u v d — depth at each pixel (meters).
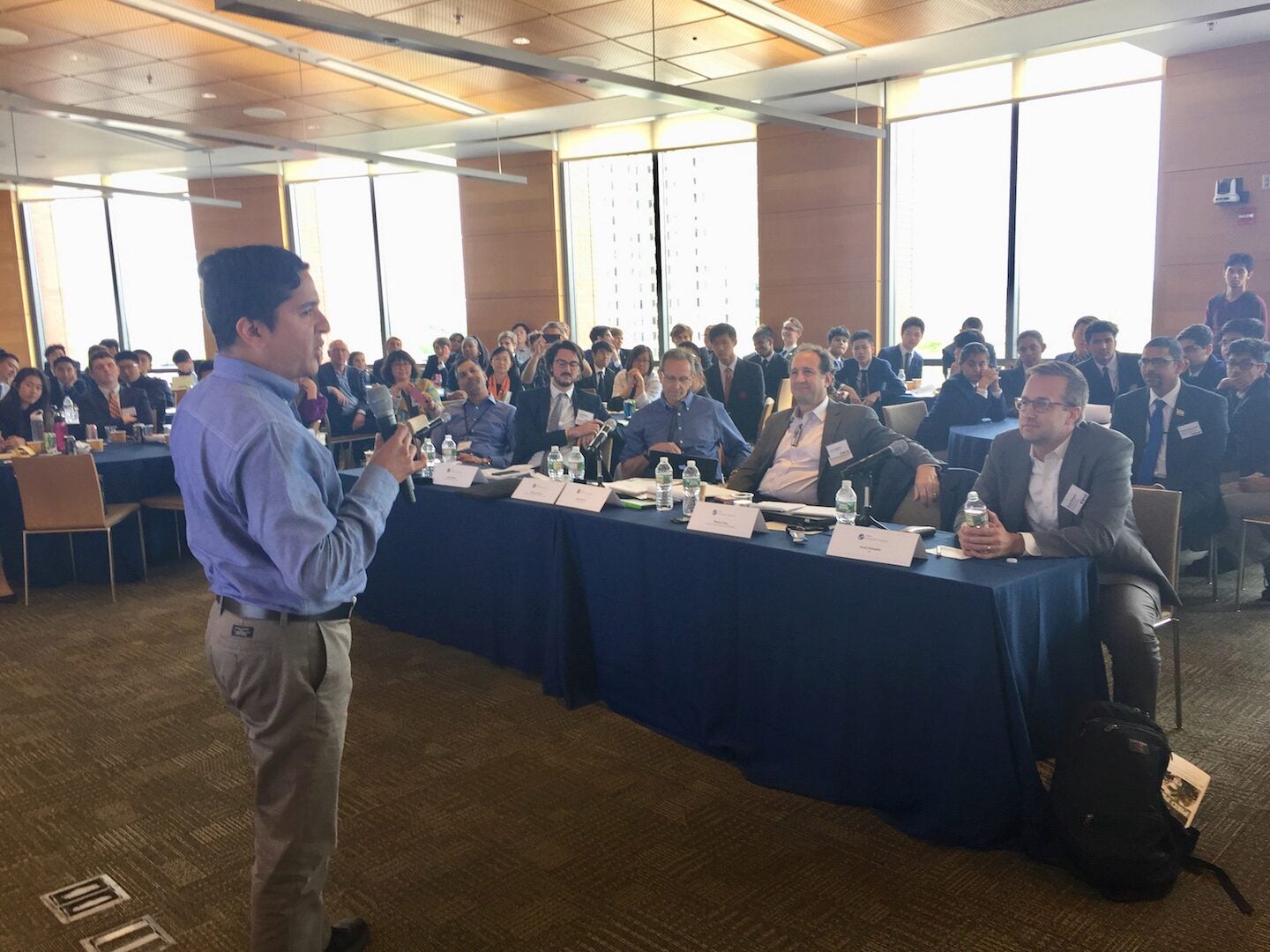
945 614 2.30
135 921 2.14
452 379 9.40
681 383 4.42
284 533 1.42
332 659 1.58
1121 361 5.75
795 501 3.54
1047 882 2.19
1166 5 6.19
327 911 2.15
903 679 2.41
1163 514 2.96
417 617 4.09
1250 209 7.16
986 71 7.93
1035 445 2.82
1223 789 2.59
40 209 14.05
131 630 4.34
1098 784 2.13
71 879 2.32
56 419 5.97
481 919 2.12
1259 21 6.51
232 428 1.44
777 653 2.70
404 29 4.21
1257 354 4.48
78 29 6.33
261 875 1.59
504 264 11.73
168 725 3.26
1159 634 3.32
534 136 10.62
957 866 2.27
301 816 1.58
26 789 2.80
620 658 3.22
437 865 2.34
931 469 3.18
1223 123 7.21
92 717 3.34
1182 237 7.50
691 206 10.43
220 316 1.49
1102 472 2.65
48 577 5.10
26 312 14.06
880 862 2.30
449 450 4.54
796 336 8.56
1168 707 3.14
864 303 9.33
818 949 1.98
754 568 2.72
